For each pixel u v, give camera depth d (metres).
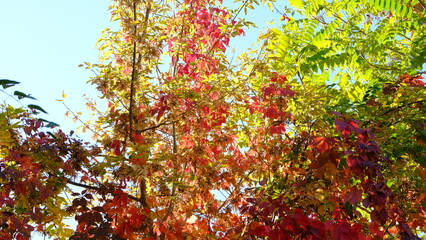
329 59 5.28
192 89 5.44
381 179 4.11
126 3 5.16
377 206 3.87
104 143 4.72
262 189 4.70
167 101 5.07
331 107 4.75
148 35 4.94
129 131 4.95
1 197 3.98
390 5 5.12
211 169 4.84
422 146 4.43
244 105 5.34
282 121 4.86
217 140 5.31
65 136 4.29
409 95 4.64
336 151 4.10
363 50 5.55
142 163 4.30
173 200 4.70
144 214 4.39
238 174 5.04
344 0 6.03
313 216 4.56
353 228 3.88
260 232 4.12
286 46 5.45
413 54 5.20
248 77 5.22
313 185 4.18
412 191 4.56
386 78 5.71
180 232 4.54
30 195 4.12
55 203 4.30
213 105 5.12
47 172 4.20
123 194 4.35
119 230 4.30
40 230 4.39
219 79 5.23
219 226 5.08
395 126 4.70
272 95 4.93
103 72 4.89
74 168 4.29
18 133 4.08
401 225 4.25
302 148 4.61
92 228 4.18
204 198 5.02
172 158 4.89
